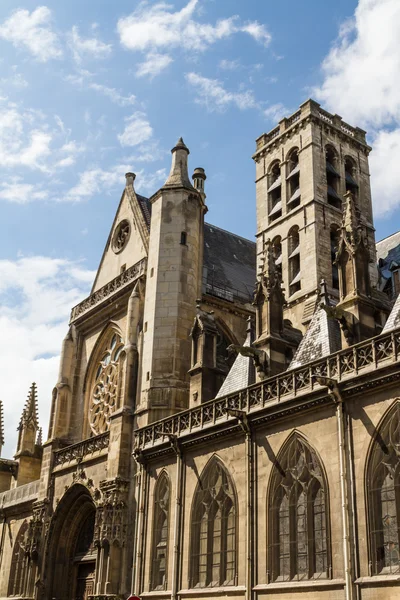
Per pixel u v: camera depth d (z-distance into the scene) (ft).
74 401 201.87
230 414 119.85
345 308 127.54
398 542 93.20
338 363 107.86
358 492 99.60
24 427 234.58
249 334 154.81
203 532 126.00
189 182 187.42
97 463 169.48
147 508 141.59
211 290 190.39
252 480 117.60
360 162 214.48
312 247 188.24
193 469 132.16
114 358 193.77
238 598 112.98
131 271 188.75
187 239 178.29
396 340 99.96
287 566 107.96
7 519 213.05
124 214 210.18
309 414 111.34
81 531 177.78
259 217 215.10
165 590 129.29
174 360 163.12
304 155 203.62
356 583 94.99
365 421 101.65
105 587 146.30
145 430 147.84
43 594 172.76
